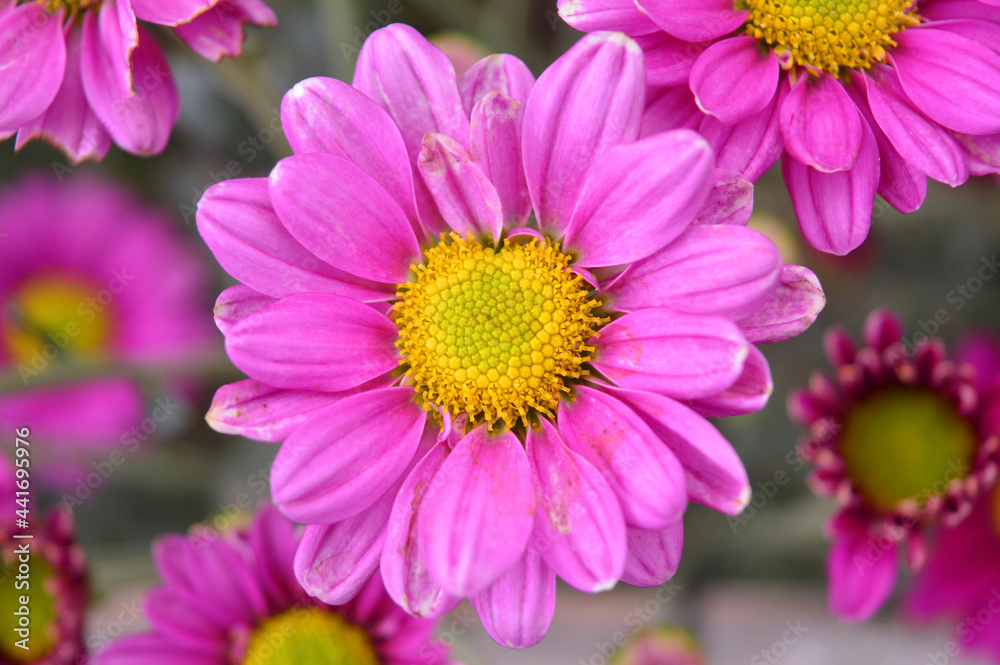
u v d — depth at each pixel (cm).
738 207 23
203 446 30
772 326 23
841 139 23
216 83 30
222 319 23
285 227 23
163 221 30
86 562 26
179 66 29
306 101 23
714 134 23
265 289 23
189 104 30
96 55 24
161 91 25
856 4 24
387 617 25
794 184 24
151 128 24
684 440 22
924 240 30
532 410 23
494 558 22
